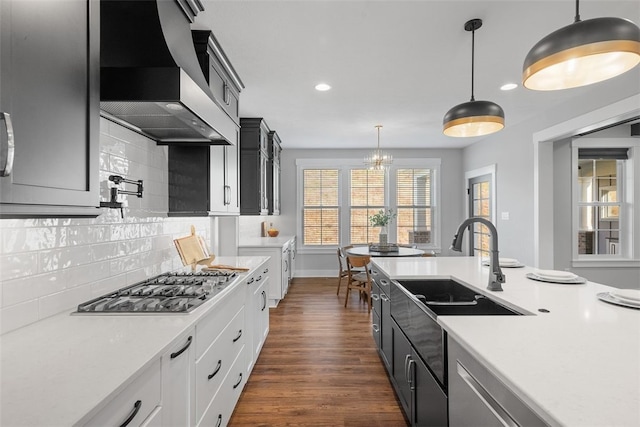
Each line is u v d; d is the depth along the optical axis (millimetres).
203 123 1761
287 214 6262
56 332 1172
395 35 2223
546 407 655
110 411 809
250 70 2760
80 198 1024
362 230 6293
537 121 4035
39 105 871
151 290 1697
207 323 1487
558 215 4121
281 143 5793
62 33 956
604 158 4188
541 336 1061
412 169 6309
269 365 2699
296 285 5582
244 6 1902
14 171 791
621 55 1246
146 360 950
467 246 6031
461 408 1143
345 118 4238
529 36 2242
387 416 2039
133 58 1436
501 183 4859
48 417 684
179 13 1701
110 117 1668
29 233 1262
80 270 1525
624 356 899
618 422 604
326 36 2236
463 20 2061
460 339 1071
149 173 2172
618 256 4211
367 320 3803
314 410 2096
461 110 1961
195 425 1346
